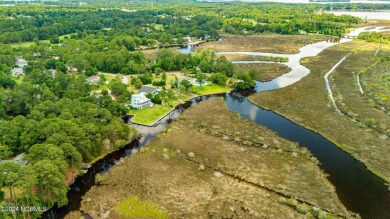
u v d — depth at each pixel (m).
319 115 160.50
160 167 115.19
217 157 122.06
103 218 91.62
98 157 122.38
